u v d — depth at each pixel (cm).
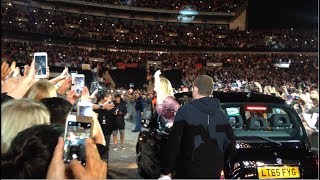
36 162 173
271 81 4303
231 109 526
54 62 3931
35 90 302
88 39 4766
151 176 669
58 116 257
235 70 4819
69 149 217
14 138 181
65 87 413
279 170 476
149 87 3475
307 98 878
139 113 1688
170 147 393
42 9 4831
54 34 4450
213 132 400
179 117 402
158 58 4916
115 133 1262
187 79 4303
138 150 778
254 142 491
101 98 868
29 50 3881
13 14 4159
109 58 4575
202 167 392
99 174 176
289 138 512
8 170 173
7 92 325
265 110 541
